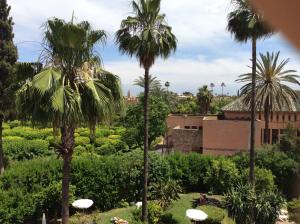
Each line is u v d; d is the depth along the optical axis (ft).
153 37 79.30
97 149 180.24
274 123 170.09
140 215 88.12
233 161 119.65
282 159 115.96
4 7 115.85
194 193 115.44
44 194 82.48
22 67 61.77
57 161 89.30
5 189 80.02
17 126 245.65
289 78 141.28
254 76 102.94
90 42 61.77
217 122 163.02
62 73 60.49
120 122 198.70
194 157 117.80
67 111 57.47
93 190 93.76
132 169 99.30
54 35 59.93
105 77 65.67
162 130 188.03
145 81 84.23
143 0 80.02
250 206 76.69
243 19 95.45
